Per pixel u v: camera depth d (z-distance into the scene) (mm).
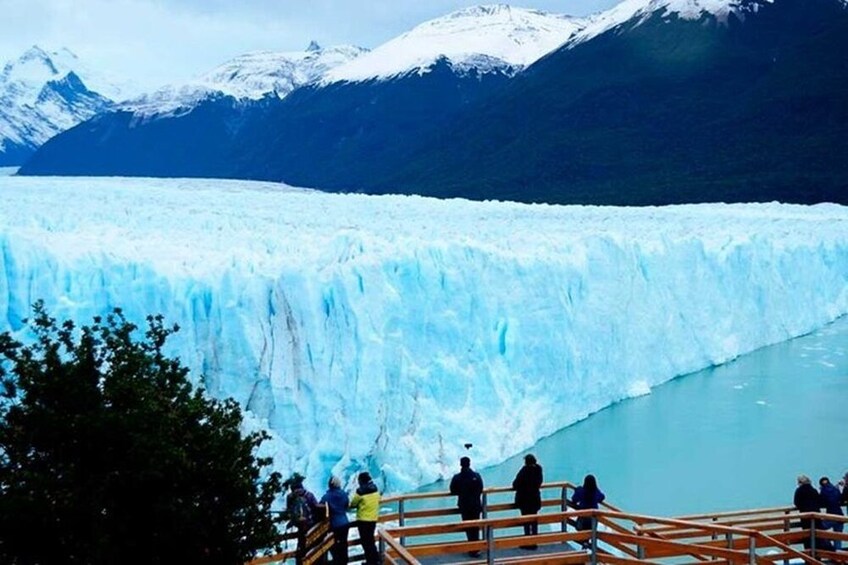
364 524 11562
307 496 11617
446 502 20906
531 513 12492
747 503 20391
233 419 10102
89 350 9617
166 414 9305
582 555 11891
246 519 9773
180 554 9109
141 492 8938
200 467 9328
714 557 12945
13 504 8352
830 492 13555
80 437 8906
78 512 8523
